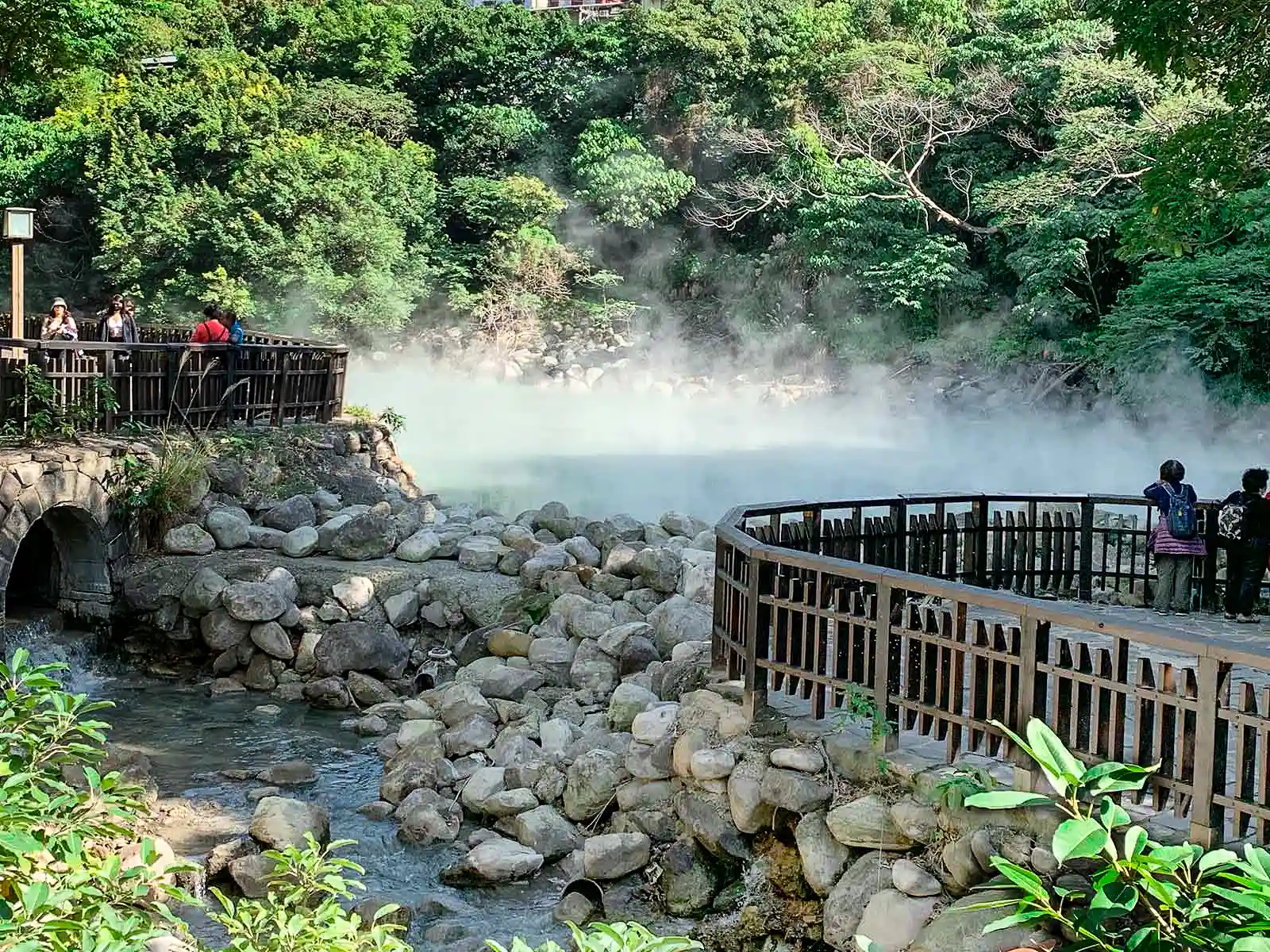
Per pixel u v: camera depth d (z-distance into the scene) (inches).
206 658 455.8
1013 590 394.9
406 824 309.0
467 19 1882.4
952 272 1407.5
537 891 281.7
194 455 507.5
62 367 486.0
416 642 457.7
